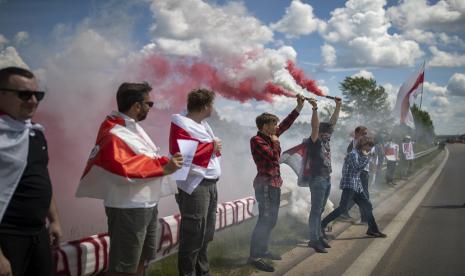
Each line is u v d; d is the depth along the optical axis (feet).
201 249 12.21
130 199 8.85
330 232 19.88
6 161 6.51
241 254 15.47
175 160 9.06
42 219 7.11
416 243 17.99
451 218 23.29
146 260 9.97
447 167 61.62
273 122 14.46
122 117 9.01
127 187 8.83
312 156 16.70
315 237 16.62
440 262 15.38
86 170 8.65
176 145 10.69
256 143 14.34
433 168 59.98
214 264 14.23
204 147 11.04
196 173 10.94
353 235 19.45
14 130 6.68
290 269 14.30
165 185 10.17
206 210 11.43
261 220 14.35
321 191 16.61
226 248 15.79
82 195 8.93
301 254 16.10
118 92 9.12
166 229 12.78
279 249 16.57
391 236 19.21
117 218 8.91
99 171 8.78
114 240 8.98
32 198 6.85
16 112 6.77
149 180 9.04
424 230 20.42
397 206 27.12
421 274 14.08
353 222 22.16
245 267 14.10
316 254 16.19
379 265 14.96
